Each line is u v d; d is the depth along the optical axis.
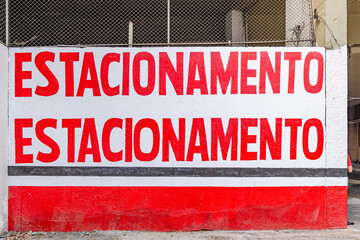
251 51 3.91
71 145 3.86
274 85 3.89
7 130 3.82
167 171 3.86
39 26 5.71
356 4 6.23
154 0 5.57
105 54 3.89
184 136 3.88
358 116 18.47
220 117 3.89
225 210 3.87
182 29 6.09
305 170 3.87
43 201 3.85
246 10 5.54
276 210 3.87
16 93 3.86
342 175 3.89
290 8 4.58
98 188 3.85
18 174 3.84
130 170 3.86
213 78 3.90
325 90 3.89
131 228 3.87
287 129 3.88
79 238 3.64
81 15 6.00
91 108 3.88
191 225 3.86
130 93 3.89
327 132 3.88
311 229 3.88
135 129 3.87
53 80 3.88
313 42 4.06
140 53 3.90
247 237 3.66
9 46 3.93
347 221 4.15
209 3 5.61
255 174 3.87
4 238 3.65
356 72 10.20
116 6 5.70
